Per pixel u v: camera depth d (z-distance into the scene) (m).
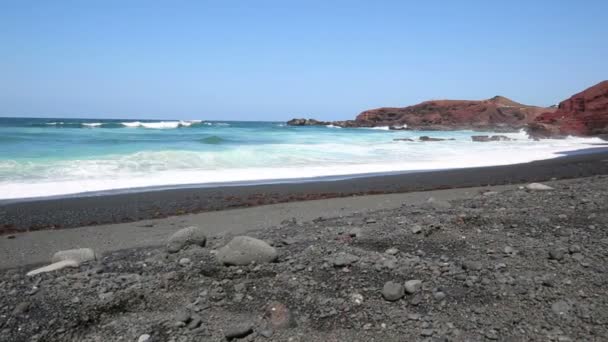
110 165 16.47
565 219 7.29
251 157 20.47
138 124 52.75
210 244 7.03
